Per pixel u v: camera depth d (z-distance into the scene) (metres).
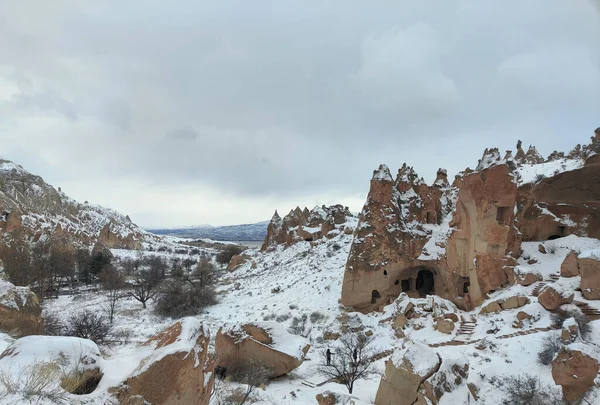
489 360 19.59
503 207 29.17
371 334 28.95
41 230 82.50
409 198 38.47
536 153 55.59
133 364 8.02
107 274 59.50
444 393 12.94
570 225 32.03
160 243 166.25
